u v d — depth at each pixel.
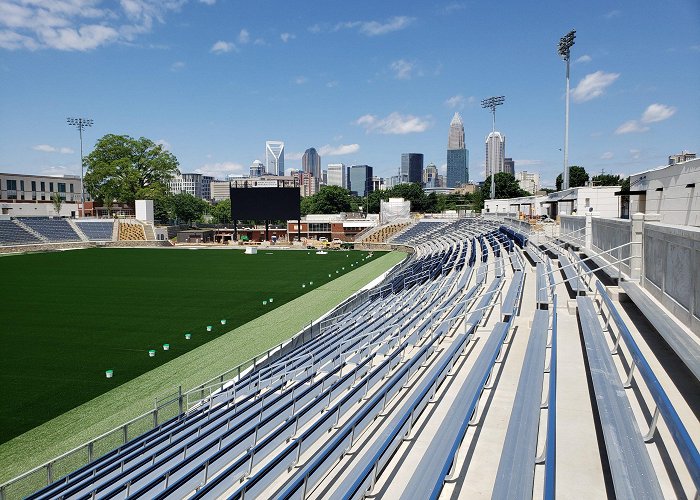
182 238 89.88
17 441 12.27
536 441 5.80
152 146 93.31
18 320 24.94
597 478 5.43
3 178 92.06
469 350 11.73
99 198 93.50
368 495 6.06
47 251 63.91
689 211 14.24
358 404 10.02
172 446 10.35
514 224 36.53
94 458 11.06
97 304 29.11
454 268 27.42
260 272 43.56
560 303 13.64
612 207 30.34
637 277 11.15
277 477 7.42
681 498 4.52
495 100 59.12
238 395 13.93
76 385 16.05
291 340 19.48
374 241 73.88
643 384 7.03
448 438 6.43
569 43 33.59
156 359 18.75
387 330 16.09
